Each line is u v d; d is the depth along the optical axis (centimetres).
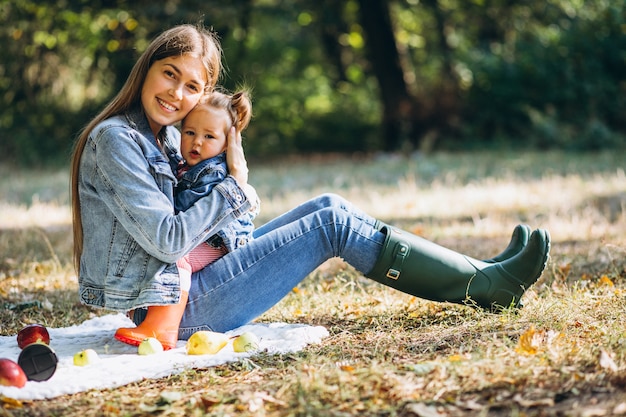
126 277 397
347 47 2303
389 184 1173
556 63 1750
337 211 426
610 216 821
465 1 1942
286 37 2267
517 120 1778
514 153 1580
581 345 376
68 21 1825
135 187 389
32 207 1030
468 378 342
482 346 386
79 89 1914
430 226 821
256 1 1872
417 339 417
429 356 382
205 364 385
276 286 421
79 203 418
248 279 417
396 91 1894
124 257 398
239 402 335
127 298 397
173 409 332
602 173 1175
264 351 397
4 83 1823
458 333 415
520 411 310
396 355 390
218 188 402
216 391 351
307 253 423
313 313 500
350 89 2331
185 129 416
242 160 413
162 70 404
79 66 1881
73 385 359
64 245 780
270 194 1128
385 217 888
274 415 321
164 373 376
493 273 439
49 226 901
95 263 404
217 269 417
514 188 1043
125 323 486
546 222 805
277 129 2236
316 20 1888
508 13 1923
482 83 1814
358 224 427
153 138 414
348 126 2219
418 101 1848
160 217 387
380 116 2216
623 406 298
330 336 433
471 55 1867
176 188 418
